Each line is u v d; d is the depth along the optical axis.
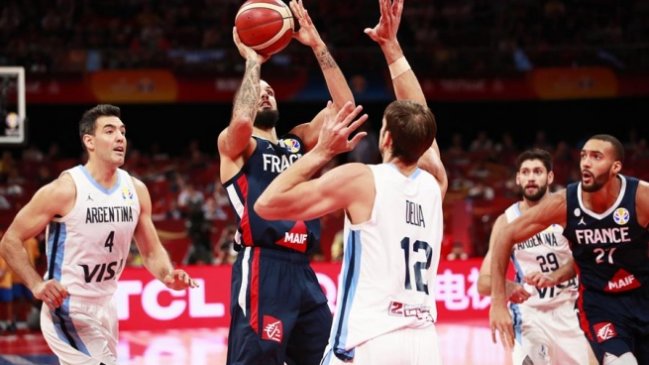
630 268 8.96
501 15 38.44
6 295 23.55
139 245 9.88
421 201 6.97
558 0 38.53
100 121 9.22
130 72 34.56
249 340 8.84
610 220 8.82
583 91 36.28
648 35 37.44
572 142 42.19
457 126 42.34
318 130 9.46
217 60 35.22
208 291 22.73
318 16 38.00
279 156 9.25
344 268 6.91
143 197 9.78
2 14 36.31
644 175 34.22
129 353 18.30
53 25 36.38
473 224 28.36
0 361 18.09
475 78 36.19
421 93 7.99
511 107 42.03
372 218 6.74
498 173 33.72
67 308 9.13
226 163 9.03
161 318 22.31
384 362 6.65
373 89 35.53
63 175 9.23
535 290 10.88
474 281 23.97
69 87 34.06
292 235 9.00
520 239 9.02
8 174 31.86
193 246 25.55
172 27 37.59
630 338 9.02
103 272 9.38
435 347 6.92
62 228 9.14
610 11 38.44
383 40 8.03
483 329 21.34
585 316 9.20
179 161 34.69
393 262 6.76
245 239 9.05
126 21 37.59
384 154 7.14
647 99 41.09
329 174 6.73
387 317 6.72
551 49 36.38
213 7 38.38
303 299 9.06
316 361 9.20
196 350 18.70
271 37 8.65
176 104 40.88
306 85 35.38
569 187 9.04
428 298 6.97
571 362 10.84
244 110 8.48
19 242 8.99
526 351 10.75
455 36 37.72
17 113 21.19
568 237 9.11
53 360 18.20
